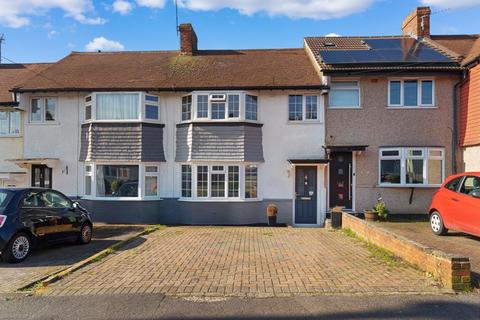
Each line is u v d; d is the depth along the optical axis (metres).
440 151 15.77
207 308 5.62
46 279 7.00
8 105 16.80
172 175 16.55
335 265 7.99
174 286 6.62
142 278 7.11
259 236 11.99
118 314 5.42
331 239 11.32
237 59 18.98
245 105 15.99
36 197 9.74
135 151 16.03
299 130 16.17
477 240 10.52
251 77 16.67
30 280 7.20
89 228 11.30
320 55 17.22
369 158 15.94
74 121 16.86
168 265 8.08
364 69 15.49
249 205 15.92
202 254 9.19
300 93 16.20
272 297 6.07
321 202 15.94
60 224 10.11
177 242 10.88
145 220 16.05
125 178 16.30
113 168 16.33
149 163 16.22
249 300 5.94
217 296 6.12
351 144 16.03
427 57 16.30
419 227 13.00
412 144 15.88
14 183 17.14
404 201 15.77
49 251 10.04
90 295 6.21
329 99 16.19
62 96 16.92
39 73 18.03
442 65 15.59
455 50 17.77
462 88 15.73
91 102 16.42
